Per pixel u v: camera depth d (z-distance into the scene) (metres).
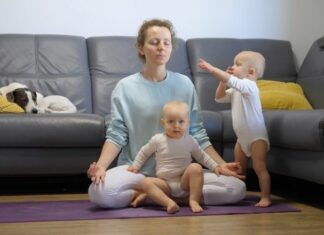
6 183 2.38
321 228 1.45
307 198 2.03
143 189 1.74
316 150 1.71
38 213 1.64
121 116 1.86
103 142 2.09
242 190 1.79
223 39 2.97
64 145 2.06
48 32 2.91
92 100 2.73
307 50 3.17
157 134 1.80
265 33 3.15
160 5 3.02
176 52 2.88
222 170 1.80
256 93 1.91
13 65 2.68
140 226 1.46
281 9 3.16
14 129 2.00
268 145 1.91
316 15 3.17
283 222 1.53
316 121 1.65
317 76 2.75
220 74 1.83
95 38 2.86
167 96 1.89
